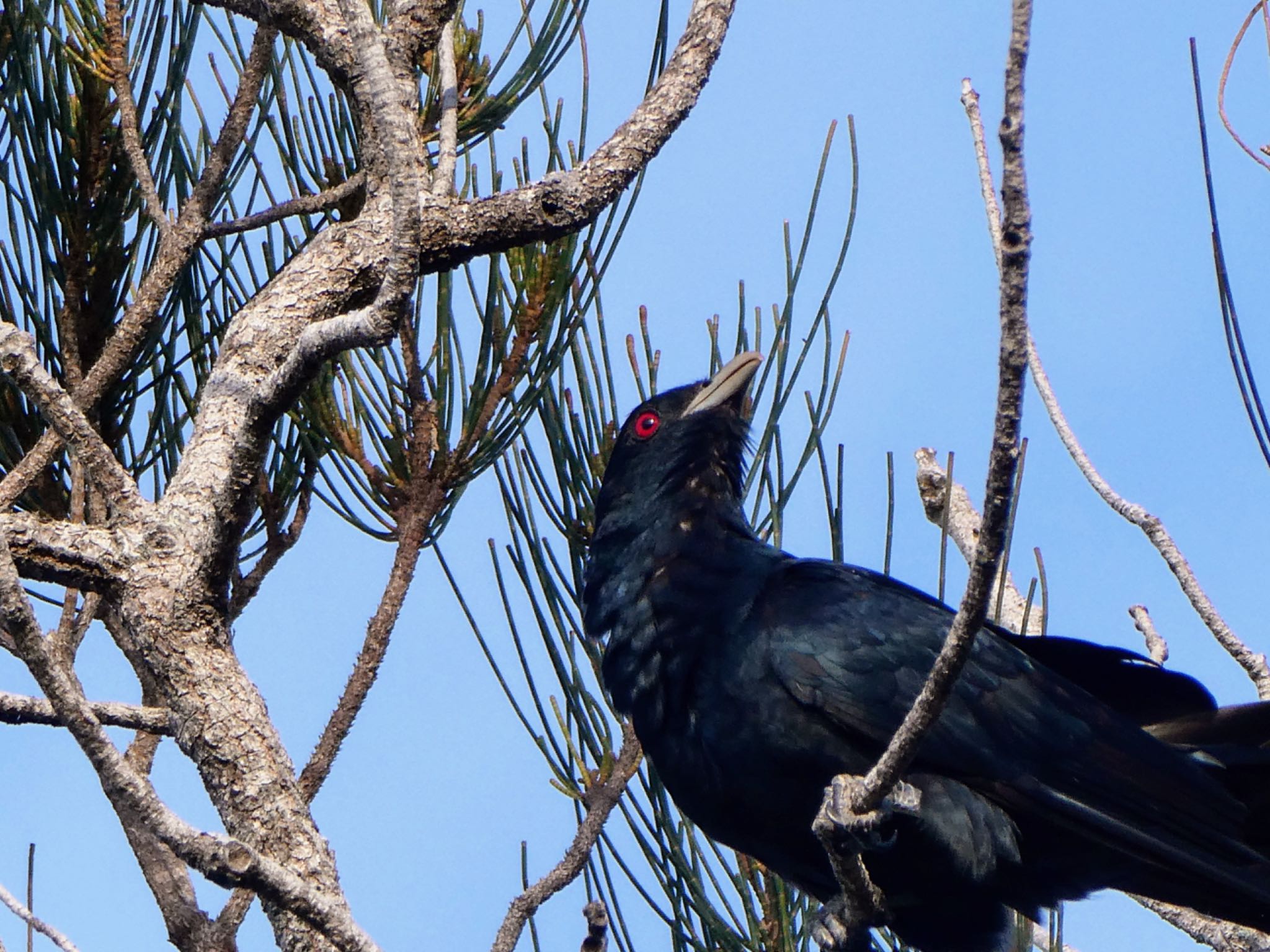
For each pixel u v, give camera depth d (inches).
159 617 276.5
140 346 384.2
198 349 419.2
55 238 407.8
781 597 376.2
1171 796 370.0
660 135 384.2
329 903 226.4
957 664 221.3
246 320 338.6
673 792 379.9
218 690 274.4
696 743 369.4
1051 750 369.7
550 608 395.2
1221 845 364.5
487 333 405.4
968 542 447.8
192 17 407.8
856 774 358.9
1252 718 384.8
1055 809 362.9
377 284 356.2
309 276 348.5
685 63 393.7
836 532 396.5
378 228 359.3
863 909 281.9
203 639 278.4
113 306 417.1
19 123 402.6
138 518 283.9
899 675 363.6
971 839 356.5
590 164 375.6
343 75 372.8
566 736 384.2
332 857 270.1
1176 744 397.1
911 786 302.0
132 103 390.3
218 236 390.3
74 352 409.7
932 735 362.9
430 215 365.4
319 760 357.1
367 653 372.2
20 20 395.9
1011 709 370.6
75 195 408.8
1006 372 187.9
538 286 406.6
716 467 409.7
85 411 379.2
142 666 354.3
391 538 404.2
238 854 221.9
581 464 424.8
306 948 259.4
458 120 433.4
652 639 378.9
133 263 416.8
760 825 369.4
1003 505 198.5
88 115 408.8
